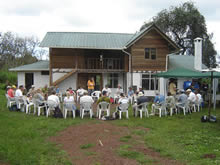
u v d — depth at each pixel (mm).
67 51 19375
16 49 40969
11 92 11633
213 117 9359
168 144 6152
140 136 7098
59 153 5398
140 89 14422
